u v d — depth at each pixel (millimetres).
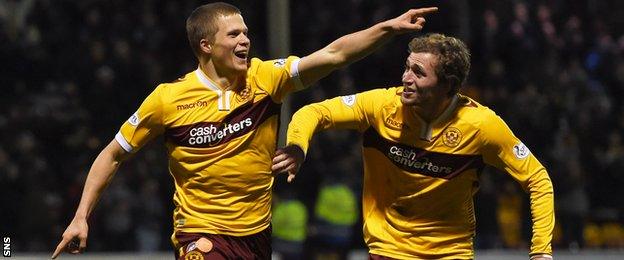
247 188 7617
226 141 7555
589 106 24609
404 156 7773
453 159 7742
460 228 7918
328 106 7887
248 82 7617
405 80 7594
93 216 19688
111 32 22828
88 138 21000
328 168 20828
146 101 7652
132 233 19844
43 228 19203
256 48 24281
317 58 7488
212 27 7504
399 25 7242
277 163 7508
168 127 7645
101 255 17688
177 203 7773
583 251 20672
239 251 7641
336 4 24688
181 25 23703
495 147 7773
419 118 7719
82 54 21891
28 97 21719
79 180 20141
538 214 7754
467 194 7883
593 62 26484
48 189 19969
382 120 7816
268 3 24719
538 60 25312
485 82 24375
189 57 23766
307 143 7652
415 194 7809
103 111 21422
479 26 24938
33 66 22109
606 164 23609
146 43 23156
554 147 23141
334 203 19781
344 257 19969
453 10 24688
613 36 28094
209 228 7609
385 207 7934
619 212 22328
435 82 7551
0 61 22016
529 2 26797
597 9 28109
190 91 7605
